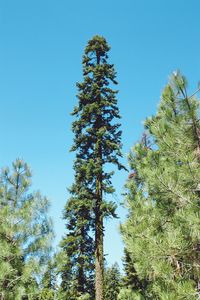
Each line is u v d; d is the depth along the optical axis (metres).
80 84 23.50
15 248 12.26
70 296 21.19
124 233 8.62
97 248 19.41
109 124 22.52
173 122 8.70
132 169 9.79
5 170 14.70
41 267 12.90
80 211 21.19
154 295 8.66
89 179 20.84
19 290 11.84
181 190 8.00
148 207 8.60
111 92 23.19
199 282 7.68
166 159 8.81
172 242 7.44
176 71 8.72
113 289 32.12
